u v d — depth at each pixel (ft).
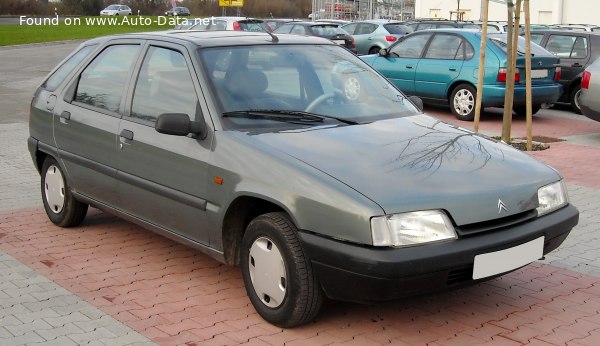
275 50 18.51
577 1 125.90
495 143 16.96
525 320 15.49
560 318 15.61
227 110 16.35
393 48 50.44
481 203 13.91
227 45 17.95
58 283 17.89
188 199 16.43
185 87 17.21
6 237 21.67
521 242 14.25
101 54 20.71
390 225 13.12
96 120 19.44
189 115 16.78
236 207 15.58
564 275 18.34
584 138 39.96
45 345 14.39
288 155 14.79
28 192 27.48
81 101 20.63
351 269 13.20
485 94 44.37
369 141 15.72
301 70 18.17
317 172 14.15
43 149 21.97
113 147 18.74
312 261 13.83
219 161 15.64
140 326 15.28
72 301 16.71
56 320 15.64
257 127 16.12
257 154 15.03
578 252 20.25
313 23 77.66
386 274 12.94
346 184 13.76
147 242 21.11
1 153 35.09
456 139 16.47
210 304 16.48
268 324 15.24
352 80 18.75
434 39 47.98
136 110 18.45
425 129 17.04
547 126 44.57
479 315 15.74
